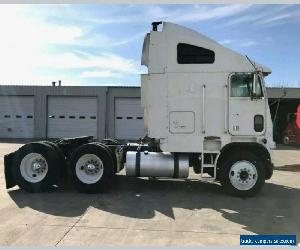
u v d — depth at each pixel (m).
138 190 9.67
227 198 8.91
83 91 34.09
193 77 9.16
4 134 34.84
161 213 7.49
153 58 9.24
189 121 9.16
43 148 9.27
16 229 6.34
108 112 34.06
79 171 9.18
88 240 5.82
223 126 9.13
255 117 9.12
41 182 9.22
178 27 9.24
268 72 9.14
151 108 9.23
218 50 9.16
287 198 9.02
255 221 7.05
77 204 8.09
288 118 26.62
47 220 6.88
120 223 6.76
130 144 10.12
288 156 20.47
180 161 9.30
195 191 9.66
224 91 9.14
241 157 8.99
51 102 34.59
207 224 6.80
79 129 34.38
